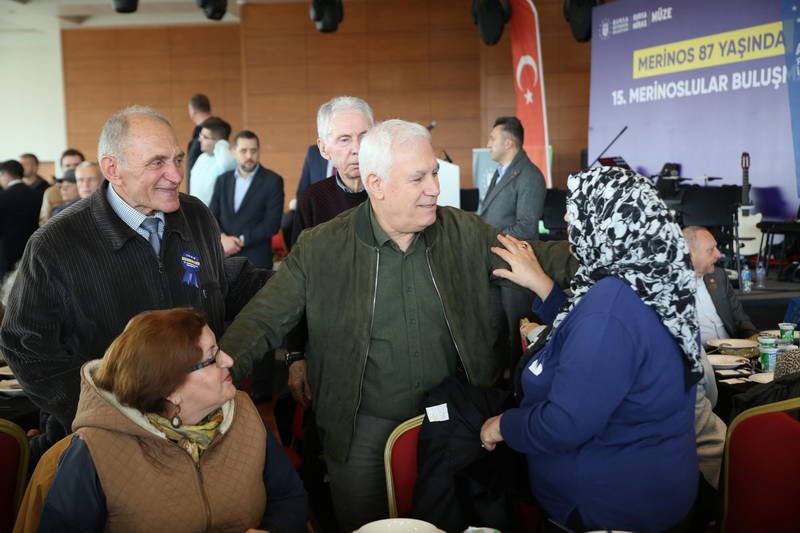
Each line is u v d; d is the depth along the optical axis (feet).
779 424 6.15
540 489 5.86
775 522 6.15
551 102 41.27
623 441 5.45
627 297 5.30
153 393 5.04
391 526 4.99
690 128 24.80
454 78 43.14
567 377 5.29
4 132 51.42
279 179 18.38
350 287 6.93
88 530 5.02
